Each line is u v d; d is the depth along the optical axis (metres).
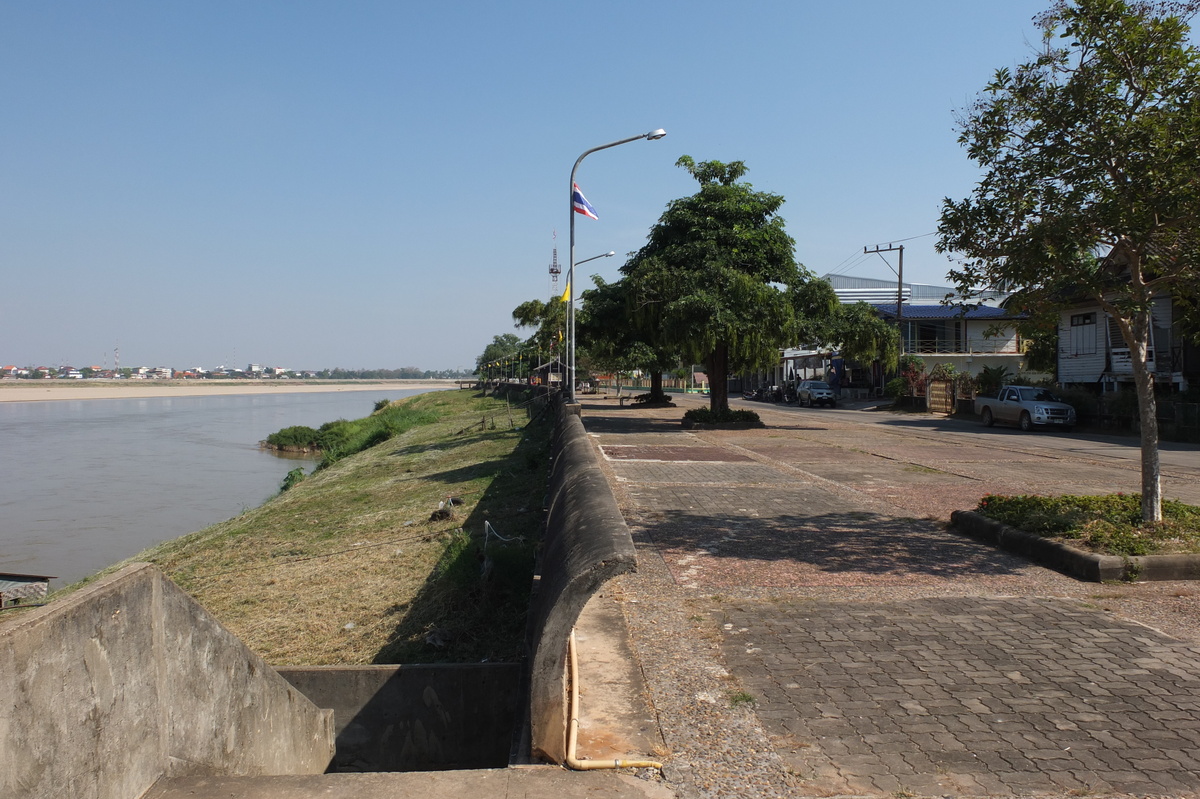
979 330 47.38
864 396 50.19
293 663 7.02
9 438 55.78
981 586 6.48
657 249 26.08
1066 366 33.50
